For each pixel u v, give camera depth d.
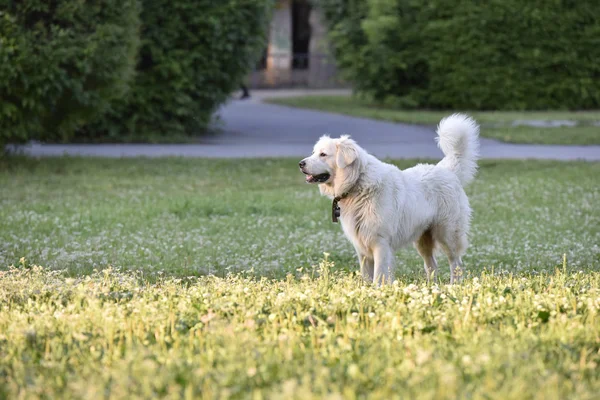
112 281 8.87
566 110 37.50
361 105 39.59
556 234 12.95
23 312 7.31
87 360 5.85
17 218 13.84
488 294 7.50
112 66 20.42
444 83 37.38
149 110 27.22
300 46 61.16
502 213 15.00
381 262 9.24
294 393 4.83
